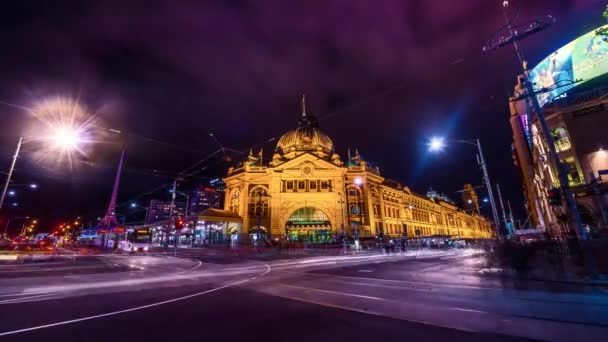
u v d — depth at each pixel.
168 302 9.75
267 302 9.79
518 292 11.29
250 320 7.62
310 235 62.78
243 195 68.44
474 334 6.47
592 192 26.12
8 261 27.86
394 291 11.87
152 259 30.78
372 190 72.69
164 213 144.00
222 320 7.63
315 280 15.25
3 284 13.12
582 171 29.47
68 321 7.49
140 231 76.06
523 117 46.28
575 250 14.92
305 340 6.15
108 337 6.34
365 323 7.34
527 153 46.34
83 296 10.70
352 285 13.55
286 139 80.94
